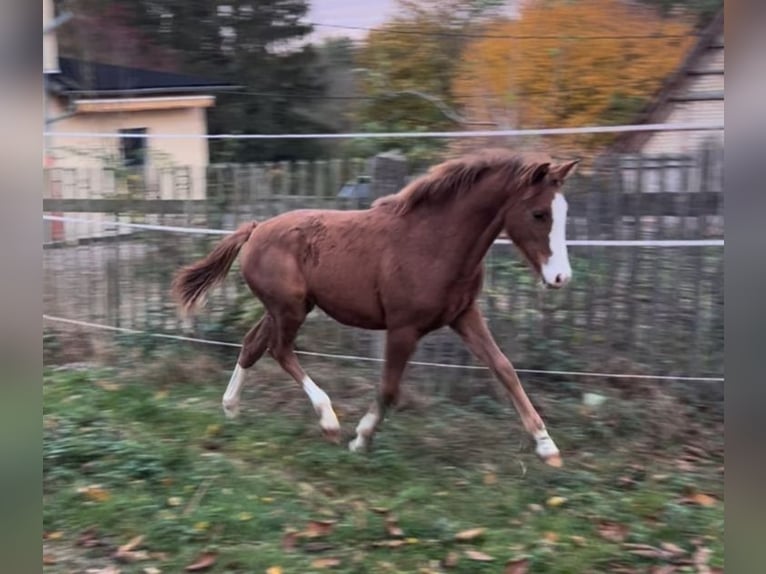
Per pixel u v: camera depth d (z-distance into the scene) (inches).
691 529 155.1
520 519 160.7
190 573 141.6
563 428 203.6
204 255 255.1
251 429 203.5
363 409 217.5
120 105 386.6
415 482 176.4
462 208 173.9
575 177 221.0
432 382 224.1
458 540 151.3
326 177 244.8
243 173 251.9
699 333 211.8
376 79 335.0
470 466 185.3
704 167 210.7
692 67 285.1
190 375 240.4
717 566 141.4
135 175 269.1
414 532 154.1
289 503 164.6
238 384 209.5
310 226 192.9
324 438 198.8
